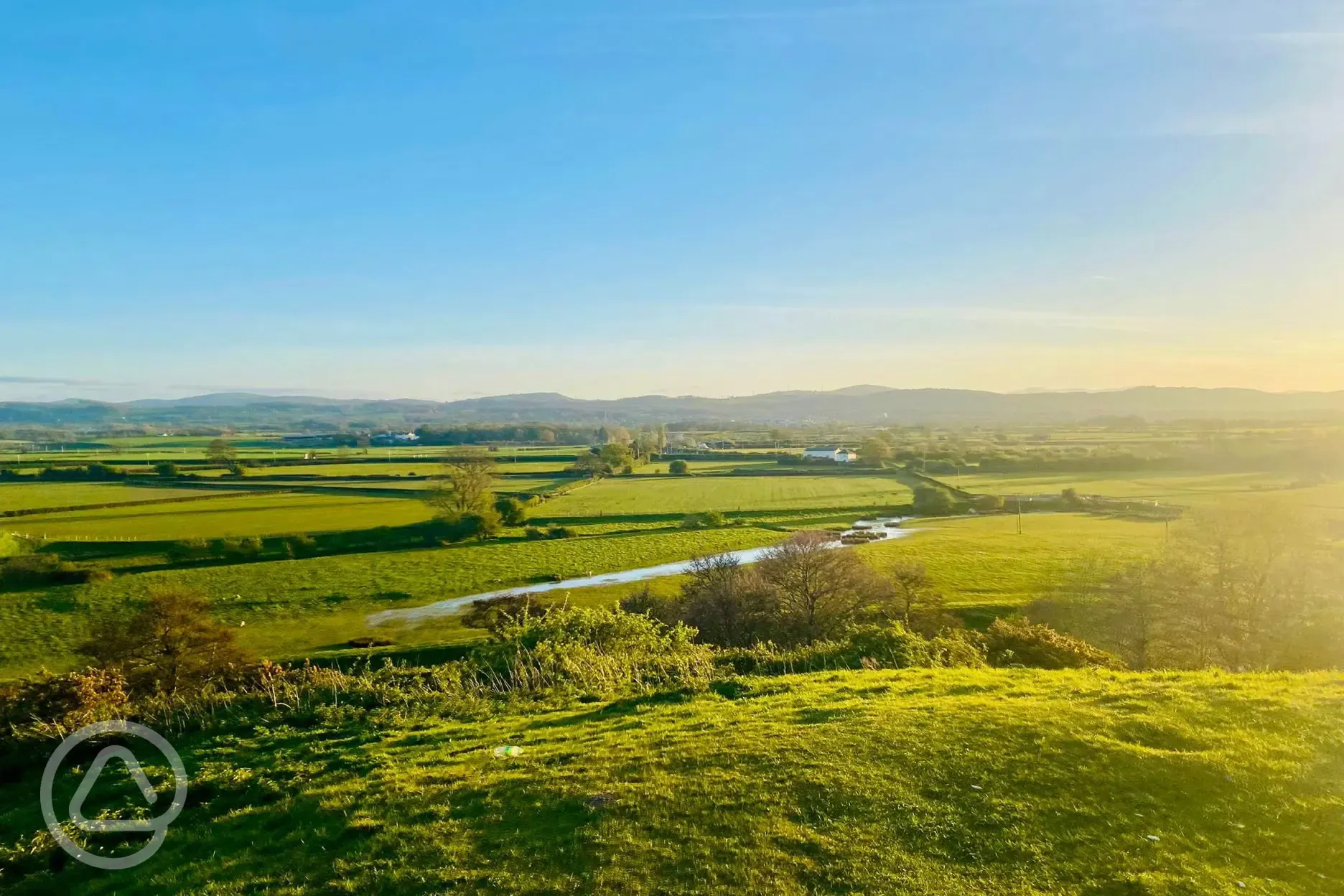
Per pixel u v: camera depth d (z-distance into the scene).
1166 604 49.25
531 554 92.88
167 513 112.75
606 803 13.52
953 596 64.75
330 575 81.12
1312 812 12.32
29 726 23.75
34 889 13.45
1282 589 49.38
